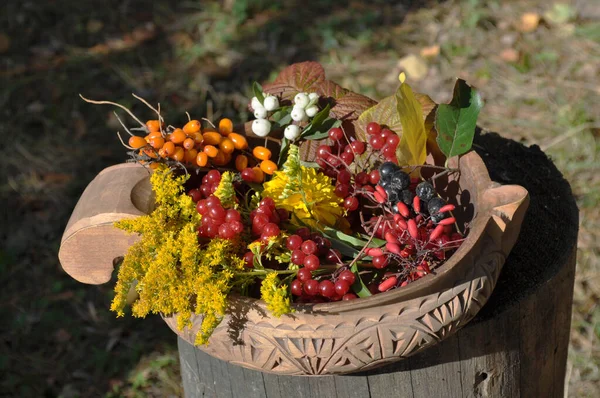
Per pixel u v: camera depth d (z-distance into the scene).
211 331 1.12
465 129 1.36
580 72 3.35
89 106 3.47
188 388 1.61
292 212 1.35
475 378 1.40
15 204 3.07
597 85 3.26
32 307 2.71
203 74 3.58
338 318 1.10
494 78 3.37
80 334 2.62
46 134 3.35
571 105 3.15
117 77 3.62
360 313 1.10
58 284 2.78
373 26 3.79
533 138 3.01
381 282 1.27
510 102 3.22
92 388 2.45
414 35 3.70
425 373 1.37
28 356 2.56
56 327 2.64
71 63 3.72
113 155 3.22
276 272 1.19
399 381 1.37
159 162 1.33
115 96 3.51
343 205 1.40
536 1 3.82
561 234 1.57
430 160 1.45
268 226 1.23
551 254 1.50
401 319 1.11
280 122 1.50
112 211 1.24
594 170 2.87
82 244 1.28
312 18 3.87
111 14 4.01
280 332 1.12
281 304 1.07
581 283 2.55
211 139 1.38
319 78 1.56
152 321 2.65
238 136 1.41
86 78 3.62
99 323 2.64
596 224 2.70
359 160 1.48
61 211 3.02
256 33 3.80
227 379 1.48
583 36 3.56
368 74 3.48
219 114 3.35
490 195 1.24
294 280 1.23
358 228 1.46
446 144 1.36
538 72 3.37
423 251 1.18
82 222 1.26
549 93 3.24
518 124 3.09
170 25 3.92
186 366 1.57
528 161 1.83
